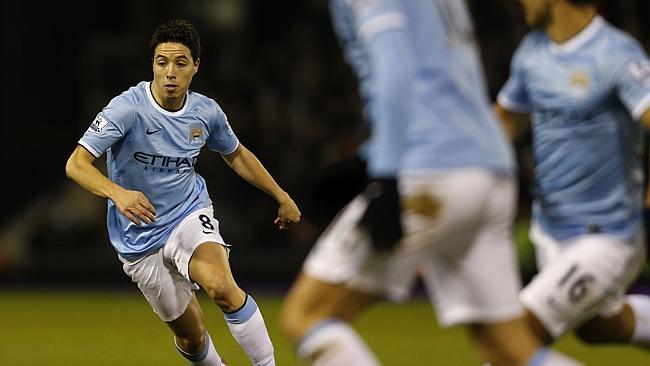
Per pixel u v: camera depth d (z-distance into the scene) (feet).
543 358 44.21
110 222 65.77
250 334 63.00
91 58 189.37
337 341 42.88
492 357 44.91
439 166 42.24
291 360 90.43
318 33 191.21
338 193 43.19
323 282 43.47
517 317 44.52
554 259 58.75
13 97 198.39
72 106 200.34
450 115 42.78
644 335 62.08
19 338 112.37
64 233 175.22
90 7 201.46
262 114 177.99
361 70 43.57
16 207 184.96
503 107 63.57
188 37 63.52
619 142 57.57
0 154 185.57
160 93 64.03
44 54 200.34
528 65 59.93
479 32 180.45
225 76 185.57
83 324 124.16
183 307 65.92
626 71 55.88
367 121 44.34
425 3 43.50
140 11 191.83
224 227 171.63
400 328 118.01
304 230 167.84
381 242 40.22
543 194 60.23
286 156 173.68
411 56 41.22
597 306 58.49
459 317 44.32
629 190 58.23
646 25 149.69
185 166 65.10
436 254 43.52
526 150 127.03
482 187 42.55
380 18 40.91
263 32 202.90
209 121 65.46
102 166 160.86
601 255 57.57
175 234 64.18
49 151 185.88
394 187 40.09
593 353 92.73
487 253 43.70
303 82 183.11
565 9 57.77
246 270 166.61
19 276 173.37
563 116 58.34
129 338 110.73
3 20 198.18
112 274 171.01
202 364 68.18
